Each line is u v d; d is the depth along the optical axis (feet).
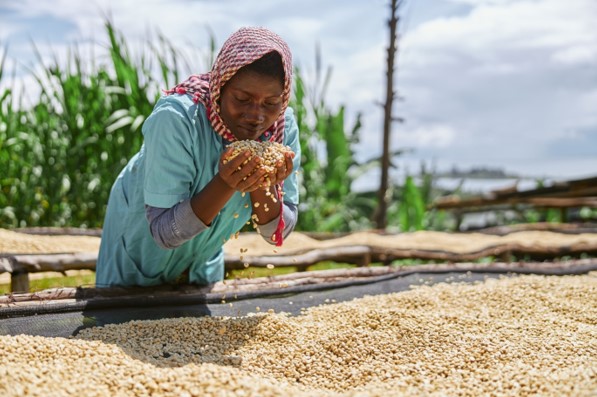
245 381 5.96
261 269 16.80
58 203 19.93
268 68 7.23
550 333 8.59
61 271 12.26
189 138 7.80
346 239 20.13
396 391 6.19
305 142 23.71
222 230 9.05
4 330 7.97
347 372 7.26
